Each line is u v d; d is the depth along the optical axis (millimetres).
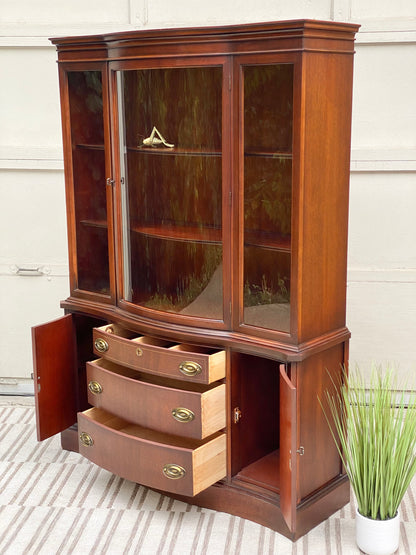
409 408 2324
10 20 3217
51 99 3287
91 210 2682
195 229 2377
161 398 2389
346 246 2381
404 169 3109
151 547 2291
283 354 2217
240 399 2439
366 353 3314
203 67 2230
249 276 2287
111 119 2506
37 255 3441
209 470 2385
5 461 2855
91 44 2482
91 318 2908
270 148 2162
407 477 2207
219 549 2277
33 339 2691
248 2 3082
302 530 2336
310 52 2055
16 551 2270
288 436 2129
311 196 2170
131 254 2578
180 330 2434
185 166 2354
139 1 3135
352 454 2262
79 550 2275
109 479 2713
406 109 3084
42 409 2758
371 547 2225
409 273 3211
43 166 3328
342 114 2242
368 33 3018
